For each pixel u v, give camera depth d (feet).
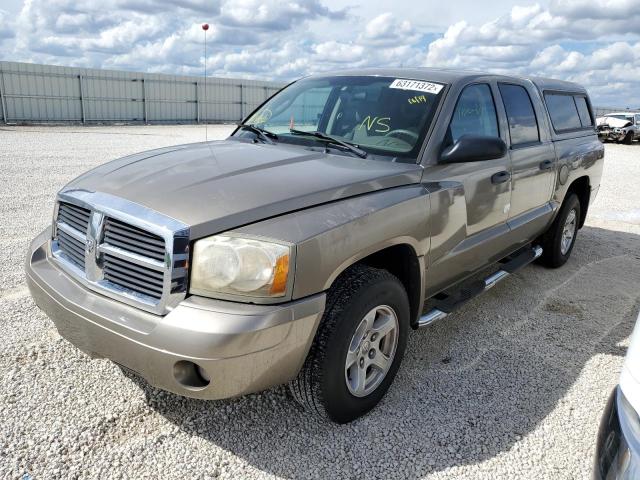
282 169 9.31
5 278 14.67
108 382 9.95
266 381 7.62
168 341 7.13
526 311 14.55
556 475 8.21
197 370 7.43
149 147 52.47
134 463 8.00
